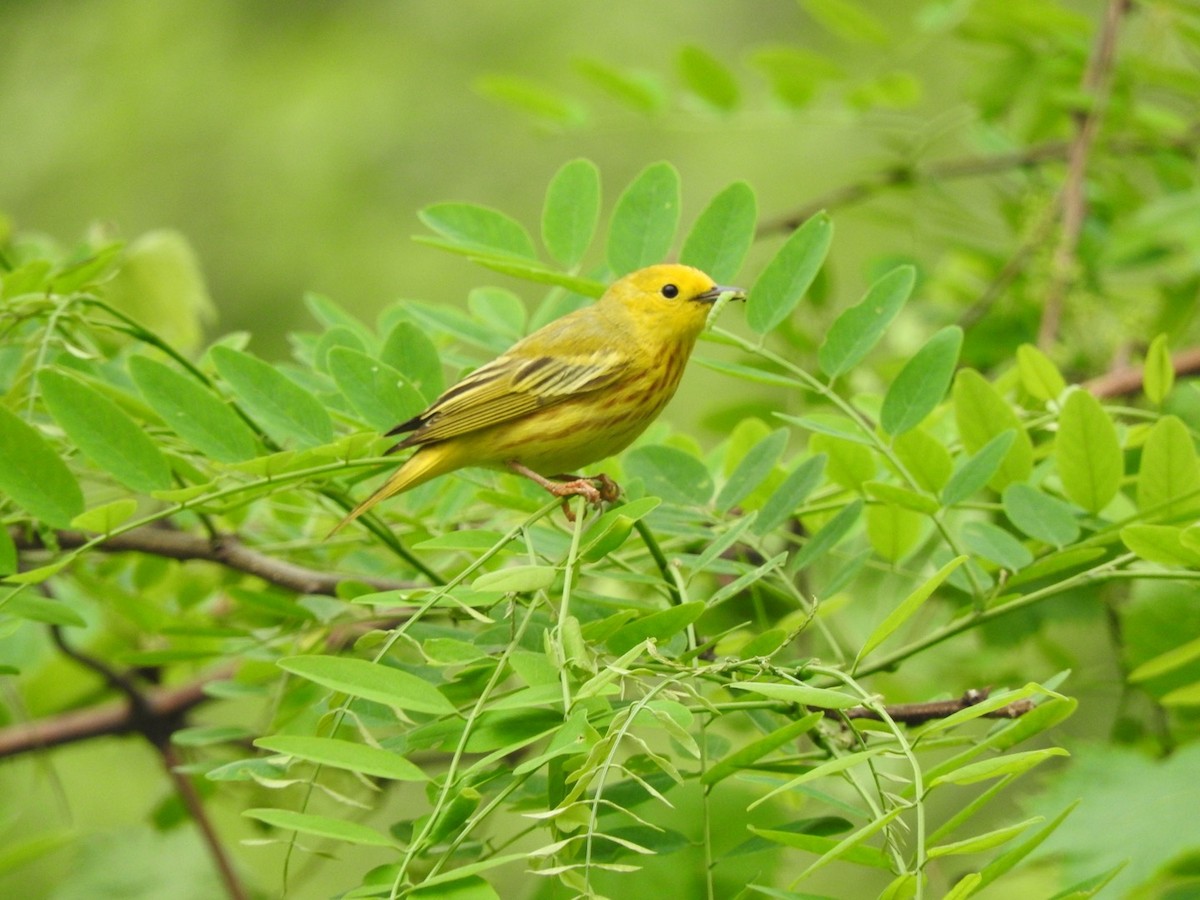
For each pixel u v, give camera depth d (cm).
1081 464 842
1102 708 1571
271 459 793
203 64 2452
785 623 920
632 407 1023
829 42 2278
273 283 2298
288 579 930
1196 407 1189
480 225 934
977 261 1540
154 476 787
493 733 620
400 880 542
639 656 655
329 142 2373
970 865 1190
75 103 2436
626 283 1042
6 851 1105
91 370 938
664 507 877
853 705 581
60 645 1098
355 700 711
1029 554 819
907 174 1475
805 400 1362
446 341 1177
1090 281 1333
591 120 1475
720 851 944
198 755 1144
